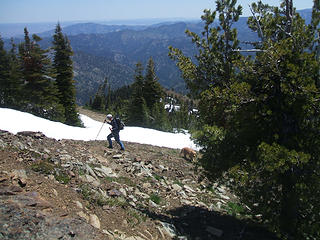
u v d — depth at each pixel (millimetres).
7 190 5473
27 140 11117
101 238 5105
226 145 7867
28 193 5645
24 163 7762
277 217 6934
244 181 6719
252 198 7438
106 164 11070
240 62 7293
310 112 6527
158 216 7914
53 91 31969
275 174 6570
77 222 5234
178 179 12172
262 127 7328
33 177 6832
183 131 33406
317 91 6539
